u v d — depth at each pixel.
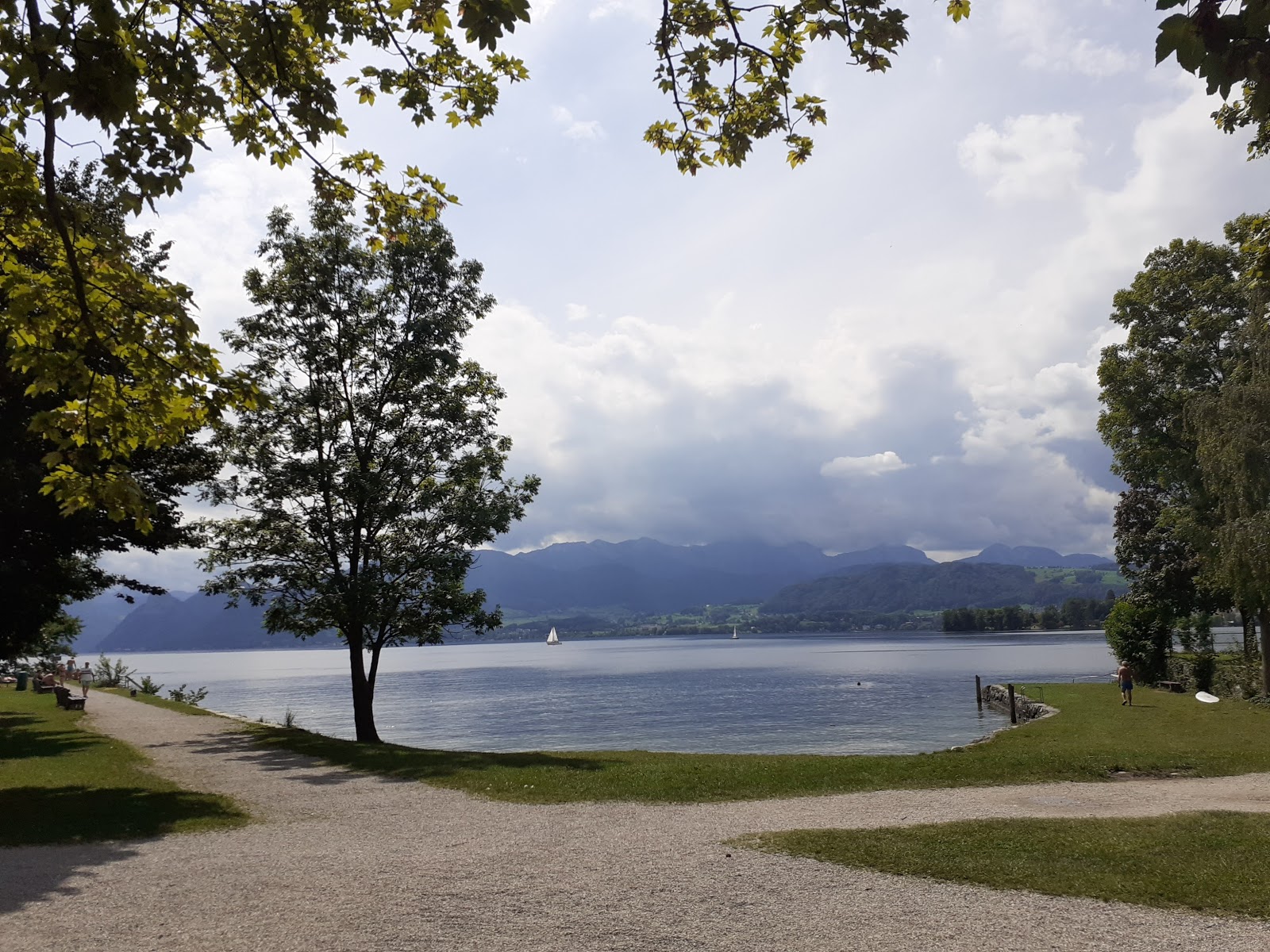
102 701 42.97
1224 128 15.77
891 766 17.80
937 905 8.16
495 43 6.32
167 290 7.90
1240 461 30.14
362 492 25.62
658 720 52.28
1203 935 7.24
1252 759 18.86
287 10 7.94
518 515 27.97
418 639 27.19
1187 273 37.81
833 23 6.90
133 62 6.98
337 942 7.32
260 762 20.69
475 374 29.34
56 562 20.14
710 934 7.43
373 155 9.12
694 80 7.82
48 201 6.70
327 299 27.48
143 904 8.62
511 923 7.75
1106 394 40.06
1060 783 16.34
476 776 17.81
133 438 8.25
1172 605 47.94
